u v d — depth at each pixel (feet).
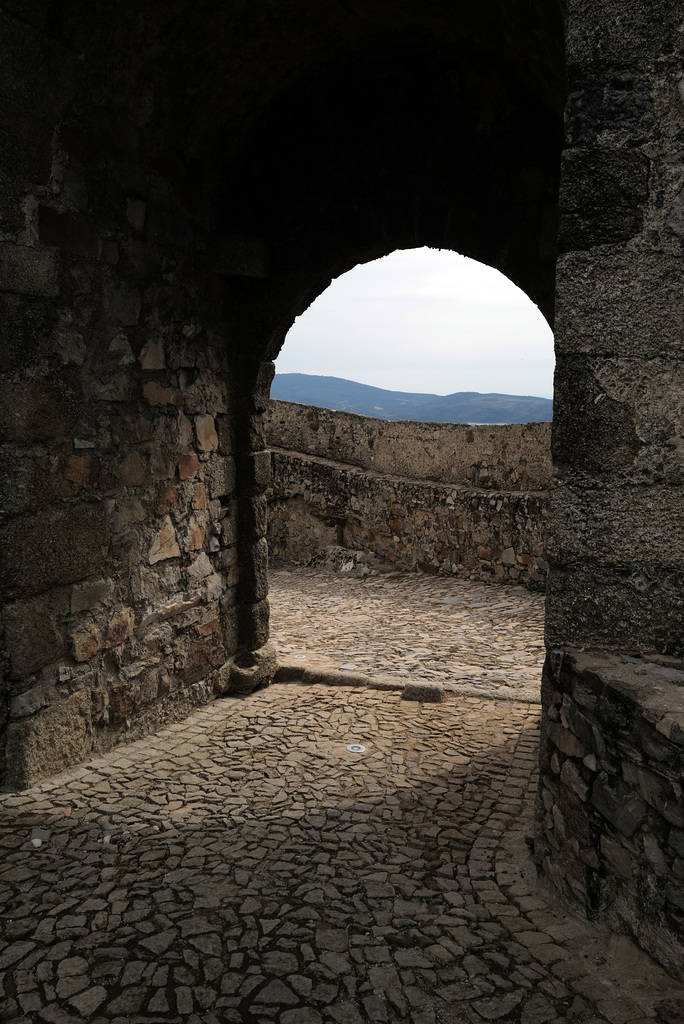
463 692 17.53
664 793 7.54
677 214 8.38
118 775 12.94
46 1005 7.55
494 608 27.55
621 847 8.22
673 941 7.50
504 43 13.15
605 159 8.51
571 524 9.09
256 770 13.29
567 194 8.64
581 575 9.13
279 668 18.80
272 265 16.99
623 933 8.23
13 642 11.89
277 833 11.09
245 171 16.94
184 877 9.87
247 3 13.00
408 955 8.32
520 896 9.50
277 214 16.94
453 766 13.55
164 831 11.10
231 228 16.99
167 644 15.42
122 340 13.87
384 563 35.78
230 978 7.93
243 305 17.25
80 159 12.70
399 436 36.58
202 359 16.19
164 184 14.73
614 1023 7.20
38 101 11.76
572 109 8.57
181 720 15.78
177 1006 7.52
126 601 14.26
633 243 8.52
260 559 18.02
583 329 8.75
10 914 9.07
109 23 12.21
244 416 17.51
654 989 7.50
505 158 15.25
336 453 40.34
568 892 9.12
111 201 13.43
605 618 9.13
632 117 8.40
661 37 8.22
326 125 16.34
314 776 13.08
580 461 8.96
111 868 10.07
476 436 33.24
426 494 33.53
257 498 17.85
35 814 11.48
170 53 13.35
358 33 14.66
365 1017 7.39
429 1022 7.31
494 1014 7.39
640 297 8.57
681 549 8.82
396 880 9.87
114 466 13.82
